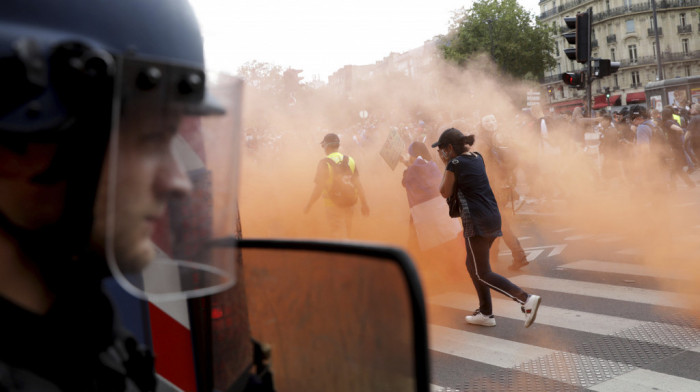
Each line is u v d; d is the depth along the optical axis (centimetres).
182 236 76
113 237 64
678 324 478
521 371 408
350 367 87
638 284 608
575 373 397
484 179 507
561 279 655
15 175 60
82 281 67
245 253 103
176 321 122
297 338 98
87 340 71
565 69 9538
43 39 60
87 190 62
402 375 78
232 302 108
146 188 66
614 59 8856
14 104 58
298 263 94
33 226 62
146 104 65
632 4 8519
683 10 8444
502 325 515
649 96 2480
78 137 61
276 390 100
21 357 64
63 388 67
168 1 77
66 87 59
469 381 397
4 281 64
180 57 77
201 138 76
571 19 1312
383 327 82
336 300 87
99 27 67
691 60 8500
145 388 85
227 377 112
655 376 385
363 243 84
